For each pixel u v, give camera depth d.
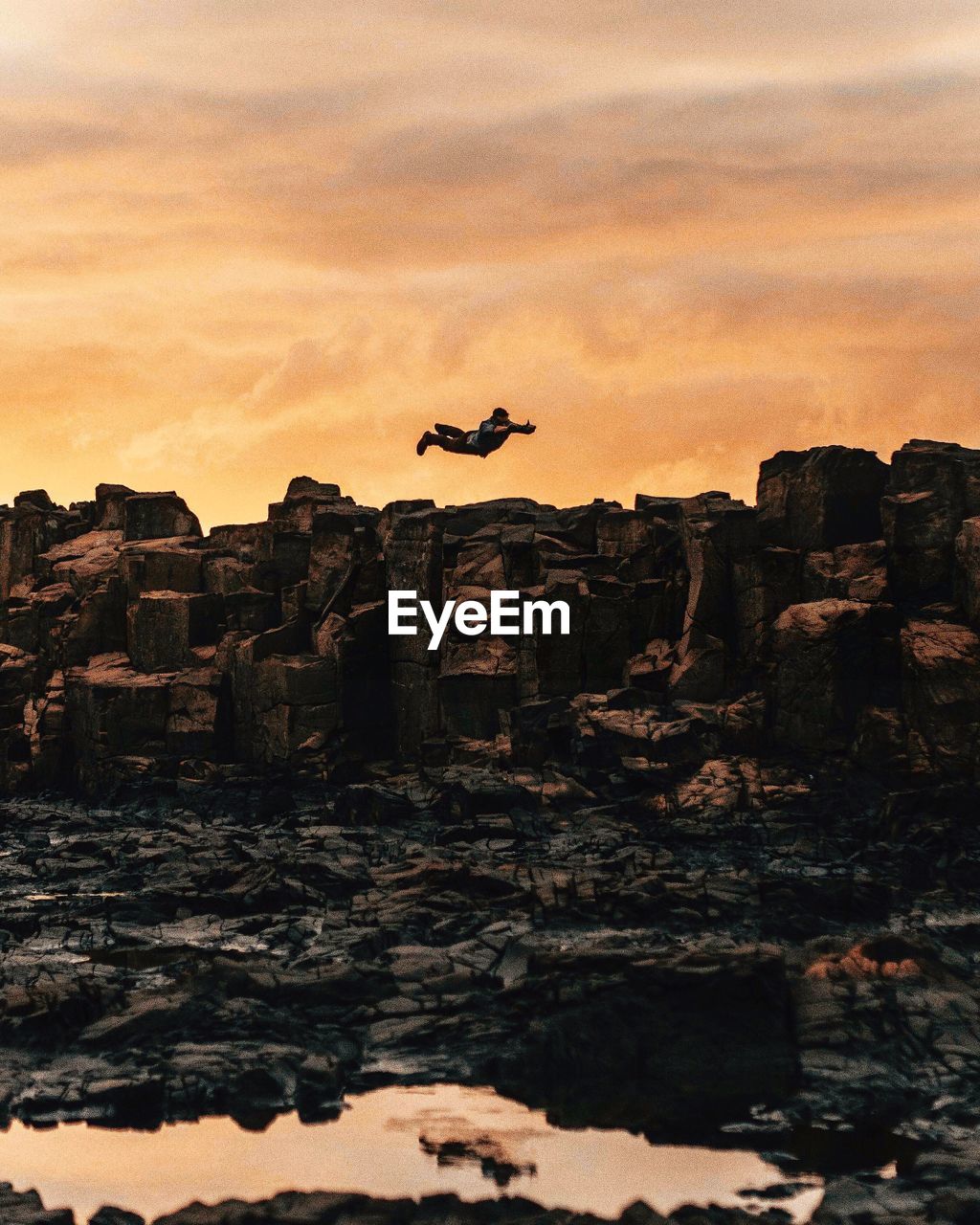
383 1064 30.64
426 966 35.81
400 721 69.62
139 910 43.53
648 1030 29.83
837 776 58.97
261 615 73.69
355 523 73.50
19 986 35.47
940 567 62.50
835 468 65.31
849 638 60.47
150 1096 28.41
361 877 46.28
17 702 77.25
